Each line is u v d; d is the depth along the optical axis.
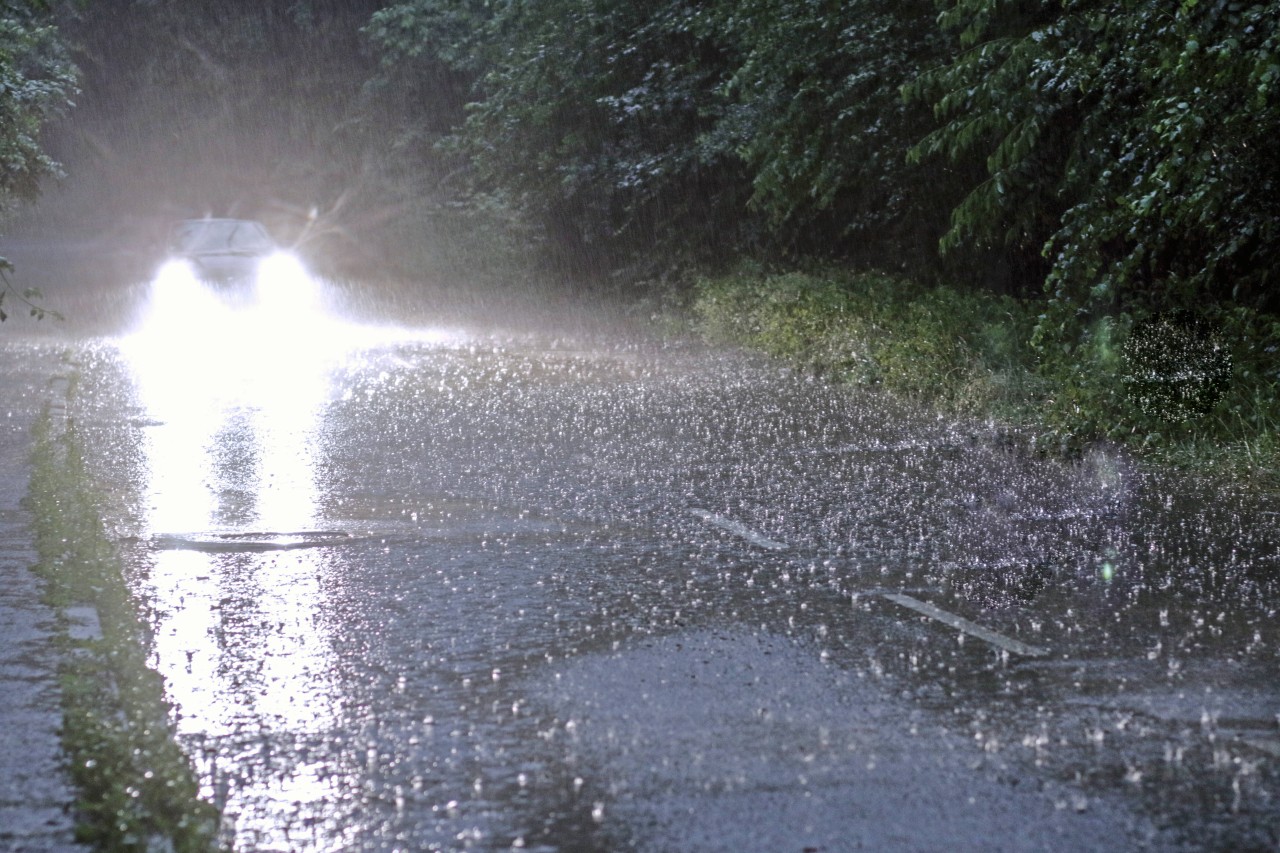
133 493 12.54
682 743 6.40
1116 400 15.21
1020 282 26.31
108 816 5.45
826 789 5.85
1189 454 13.62
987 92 18.03
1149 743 6.40
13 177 24.48
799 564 9.91
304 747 6.40
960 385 17.84
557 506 12.00
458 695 7.12
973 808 5.65
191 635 8.23
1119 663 7.63
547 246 39.09
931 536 10.77
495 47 40.34
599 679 7.36
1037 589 9.22
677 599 8.98
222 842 5.37
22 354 25.06
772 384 20.06
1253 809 5.65
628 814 5.61
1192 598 8.98
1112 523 11.17
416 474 13.50
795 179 25.69
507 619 8.53
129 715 6.66
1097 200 16.72
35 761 6.05
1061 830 5.44
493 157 39.12
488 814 5.63
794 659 7.69
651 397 18.83
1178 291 18.86
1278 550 10.24
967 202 19.22
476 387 20.12
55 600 8.62
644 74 34.91
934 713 6.81
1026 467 13.62
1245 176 15.70
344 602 8.95
